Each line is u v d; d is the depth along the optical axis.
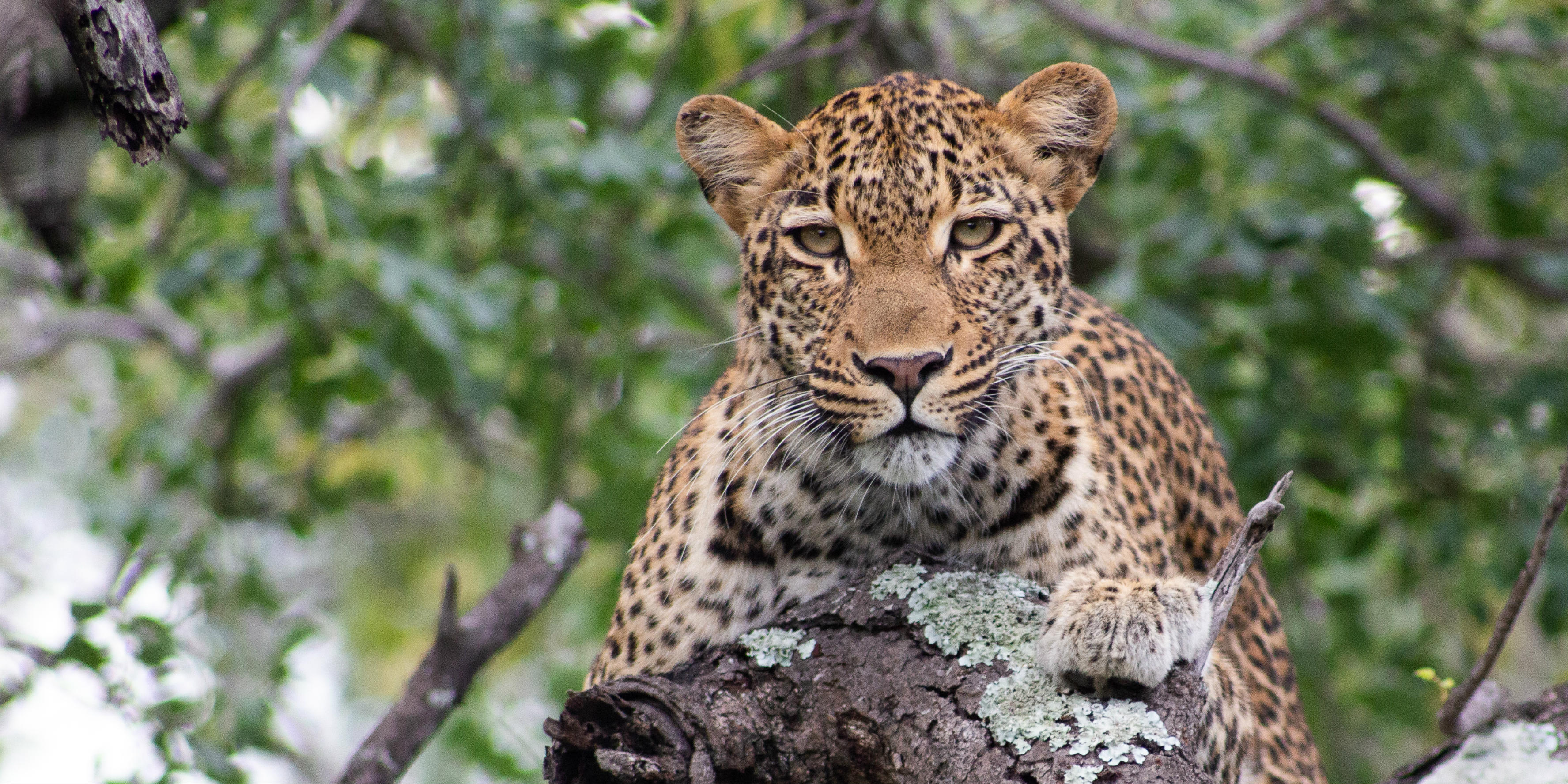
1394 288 12.38
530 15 11.88
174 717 8.12
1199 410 9.20
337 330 11.65
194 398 14.41
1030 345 6.72
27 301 15.41
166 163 11.66
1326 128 12.88
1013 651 5.45
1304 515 12.47
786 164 7.25
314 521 13.97
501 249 12.42
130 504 11.11
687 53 12.80
